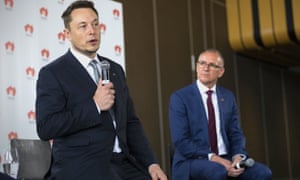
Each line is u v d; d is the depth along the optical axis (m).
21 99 5.86
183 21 9.29
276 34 9.72
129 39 8.02
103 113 3.38
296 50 10.84
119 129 3.46
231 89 10.38
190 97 5.29
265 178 4.90
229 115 5.32
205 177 4.81
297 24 9.45
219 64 5.35
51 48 6.29
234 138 5.29
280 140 12.02
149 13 8.53
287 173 12.10
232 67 10.49
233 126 5.34
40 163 4.72
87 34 3.44
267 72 11.89
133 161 3.53
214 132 5.20
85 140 3.30
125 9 8.02
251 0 10.05
